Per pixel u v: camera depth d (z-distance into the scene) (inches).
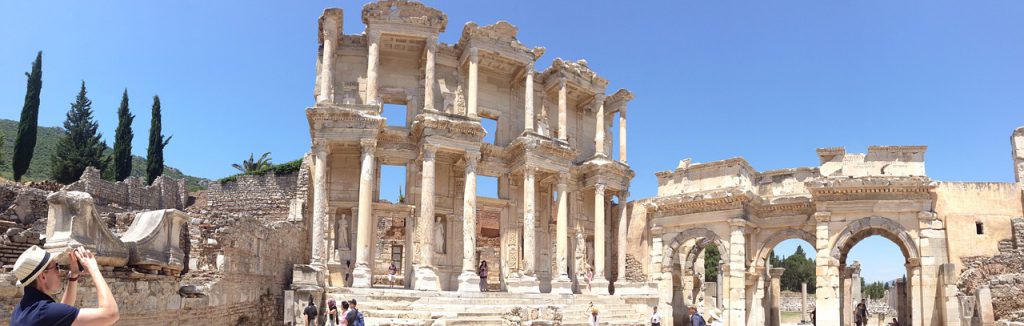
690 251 1909.4
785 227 1726.1
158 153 2731.3
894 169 1590.8
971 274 1478.8
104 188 1839.3
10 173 2874.0
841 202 1599.4
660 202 1836.9
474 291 1525.6
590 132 2042.3
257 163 2770.7
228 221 1003.9
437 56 1748.3
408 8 1635.1
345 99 1657.2
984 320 1323.8
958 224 1534.2
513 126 1841.8
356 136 1520.7
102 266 697.0
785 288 4552.2
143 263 762.2
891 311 2839.6
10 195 1088.2
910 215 1561.3
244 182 1897.1
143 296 749.9
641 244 1937.7
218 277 954.1
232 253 1018.1
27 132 2378.2
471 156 1615.4
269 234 1242.0
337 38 1683.1
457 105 1748.3
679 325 1884.8
